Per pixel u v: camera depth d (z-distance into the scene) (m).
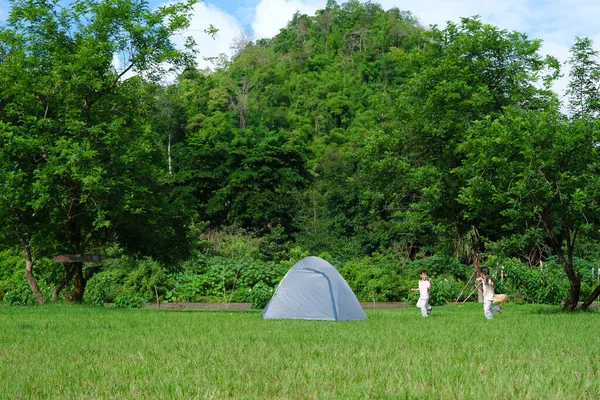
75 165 22.41
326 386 6.52
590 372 7.43
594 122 21.20
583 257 40.31
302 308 18.53
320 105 117.00
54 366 8.08
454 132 27.77
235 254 47.31
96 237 27.16
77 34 25.34
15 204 22.66
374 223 56.19
